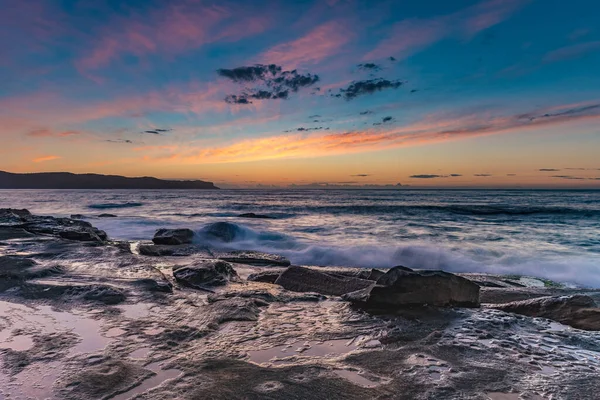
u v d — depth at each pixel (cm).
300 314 469
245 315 449
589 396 265
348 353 345
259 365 315
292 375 295
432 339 382
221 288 592
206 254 1088
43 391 261
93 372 291
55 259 751
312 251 1324
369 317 457
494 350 354
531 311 485
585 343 373
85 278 602
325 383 282
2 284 542
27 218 1616
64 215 3045
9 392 259
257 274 759
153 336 377
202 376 290
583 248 1498
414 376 296
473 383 285
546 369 312
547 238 1792
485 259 1262
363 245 1450
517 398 263
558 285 912
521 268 1127
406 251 1301
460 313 473
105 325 407
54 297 499
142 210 3706
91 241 1039
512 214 3269
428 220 2706
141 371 297
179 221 2323
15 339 362
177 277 629
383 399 260
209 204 4866
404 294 500
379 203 5322
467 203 5341
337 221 2570
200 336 383
